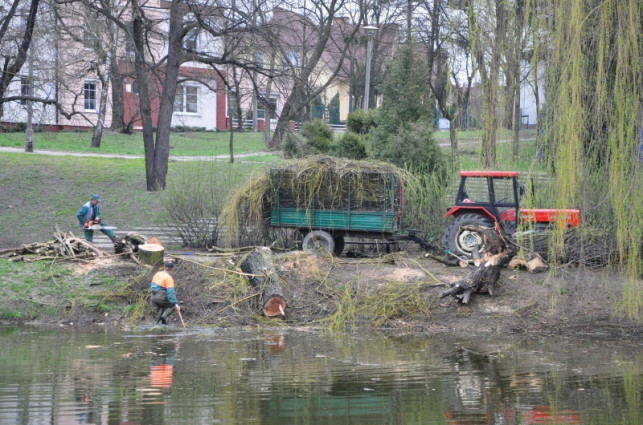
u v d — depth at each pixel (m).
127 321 16.50
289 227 19.75
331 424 8.58
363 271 17.66
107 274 18.05
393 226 19.28
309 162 19.47
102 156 38.78
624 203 13.27
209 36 39.41
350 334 15.27
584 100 13.24
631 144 13.02
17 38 28.41
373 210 19.25
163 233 24.12
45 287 17.50
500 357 12.76
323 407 9.31
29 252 19.73
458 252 18.39
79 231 25.47
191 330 15.62
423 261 18.75
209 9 28.28
